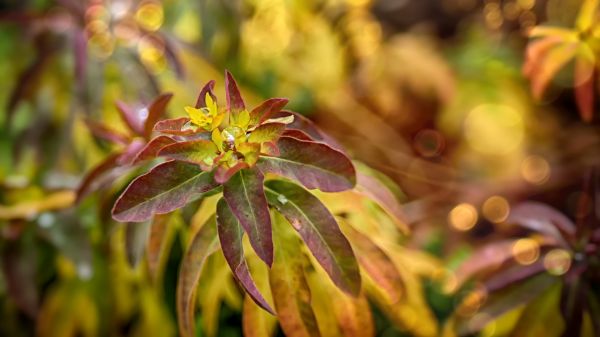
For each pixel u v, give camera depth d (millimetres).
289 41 897
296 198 525
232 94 508
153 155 511
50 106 731
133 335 690
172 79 734
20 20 734
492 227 895
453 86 923
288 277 538
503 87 980
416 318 609
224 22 798
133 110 614
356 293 513
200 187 504
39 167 730
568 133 968
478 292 636
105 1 751
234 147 505
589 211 616
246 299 559
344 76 939
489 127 955
